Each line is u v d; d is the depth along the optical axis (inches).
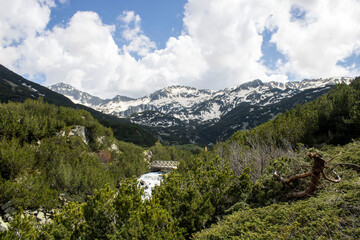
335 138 768.9
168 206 378.9
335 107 839.7
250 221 258.4
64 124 1168.2
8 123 820.0
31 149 765.9
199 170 487.5
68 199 681.0
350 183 261.4
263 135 914.7
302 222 216.4
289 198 309.7
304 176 289.3
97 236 279.7
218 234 255.1
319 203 230.7
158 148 2266.2
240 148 703.1
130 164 1368.1
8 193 520.4
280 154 524.7
